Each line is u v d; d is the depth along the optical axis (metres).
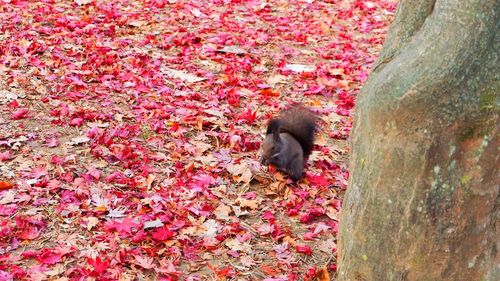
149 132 6.45
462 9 3.27
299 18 10.98
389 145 3.55
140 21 9.57
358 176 3.85
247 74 8.31
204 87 7.68
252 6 11.20
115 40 8.66
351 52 9.68
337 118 7.42
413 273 3.64
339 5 12.17
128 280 4.38
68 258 4.57
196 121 6.70
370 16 11.73
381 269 3.74
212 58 8.59
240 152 6.37
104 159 5.86
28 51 7.85
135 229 4.94
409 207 3.54
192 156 6.16
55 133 6.20
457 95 3.31
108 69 7.72
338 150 6.74
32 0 9.69
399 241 3.62
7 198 5.10
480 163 3.40
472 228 3.53
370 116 3.63
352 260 3.89
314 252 5.02
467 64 3.28
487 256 3.64
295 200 5.65
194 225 5.10
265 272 4.72
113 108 6.84
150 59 8.23
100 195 5.32
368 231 3.75
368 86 3.77
